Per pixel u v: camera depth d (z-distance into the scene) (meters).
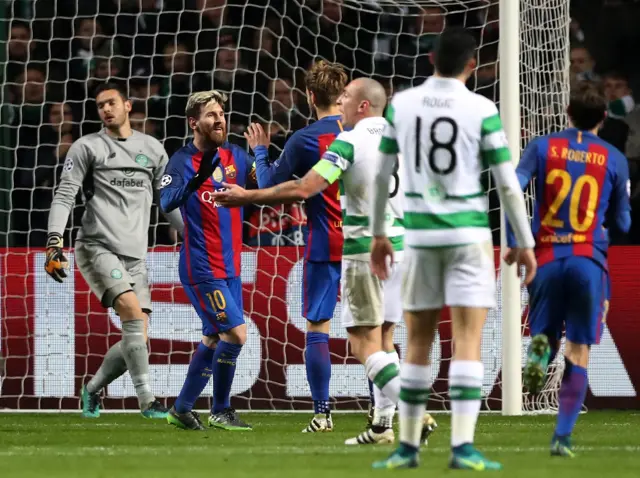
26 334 32.50
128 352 27.64
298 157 22.81
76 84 42.47
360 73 43.94
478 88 42.38
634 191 39.19
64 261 27.28
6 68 42.25
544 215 17.23
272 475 14.34
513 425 26.33
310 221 23.36
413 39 43.91
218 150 25.20
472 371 14.62
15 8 43.03
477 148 14.74
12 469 15.55
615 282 32.38
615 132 40.12
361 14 44.06
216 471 15.02
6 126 39.22
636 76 43.09
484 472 14.42
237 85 42.56
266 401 32.47
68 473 14.91
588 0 43.38
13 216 40.53
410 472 14.48
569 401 17.20
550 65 33.00
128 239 28.00
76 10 42.97
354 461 16.52
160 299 32.47
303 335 32.47
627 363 32.28
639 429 25.17
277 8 43.50
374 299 19.75
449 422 27.58
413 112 14.80
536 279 17.20
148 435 23.34
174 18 43.28
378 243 15.48
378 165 15.20
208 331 24.89
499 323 32.16
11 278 32.50
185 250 24.91
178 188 24.11
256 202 17.95
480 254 14.62
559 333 17.53
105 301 27.72
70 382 32.44
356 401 32.28
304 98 42.97
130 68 41.28
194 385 25.09
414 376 14.99
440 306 14.89
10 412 32.00
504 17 29.69
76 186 27.72
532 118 33.25
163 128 42.06
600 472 14.61
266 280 32.56
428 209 14.69
